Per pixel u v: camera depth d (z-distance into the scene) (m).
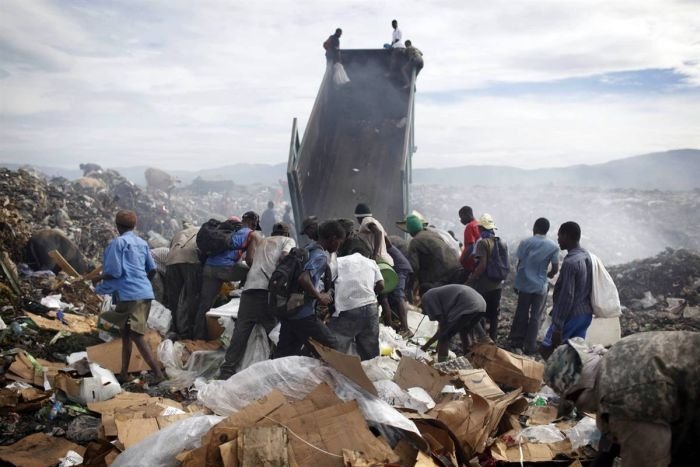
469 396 5.28
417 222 9.59
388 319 8.42
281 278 6.07
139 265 6.64
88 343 7.54
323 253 6.20
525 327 8.62
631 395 3.20
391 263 8.49
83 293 9.24
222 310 7.59
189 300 8.03
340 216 12.33
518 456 5.07
